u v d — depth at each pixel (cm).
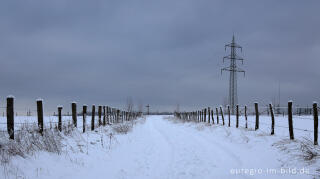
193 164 980
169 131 2417
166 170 905
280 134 1364
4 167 670
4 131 880
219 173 841
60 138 1098
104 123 2166
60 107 1274
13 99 885
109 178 799
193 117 3784
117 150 1281
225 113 4388
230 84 4312
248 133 1548
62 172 785
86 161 959
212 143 1477
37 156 820
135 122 3475
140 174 857
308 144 973
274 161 928
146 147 1434
